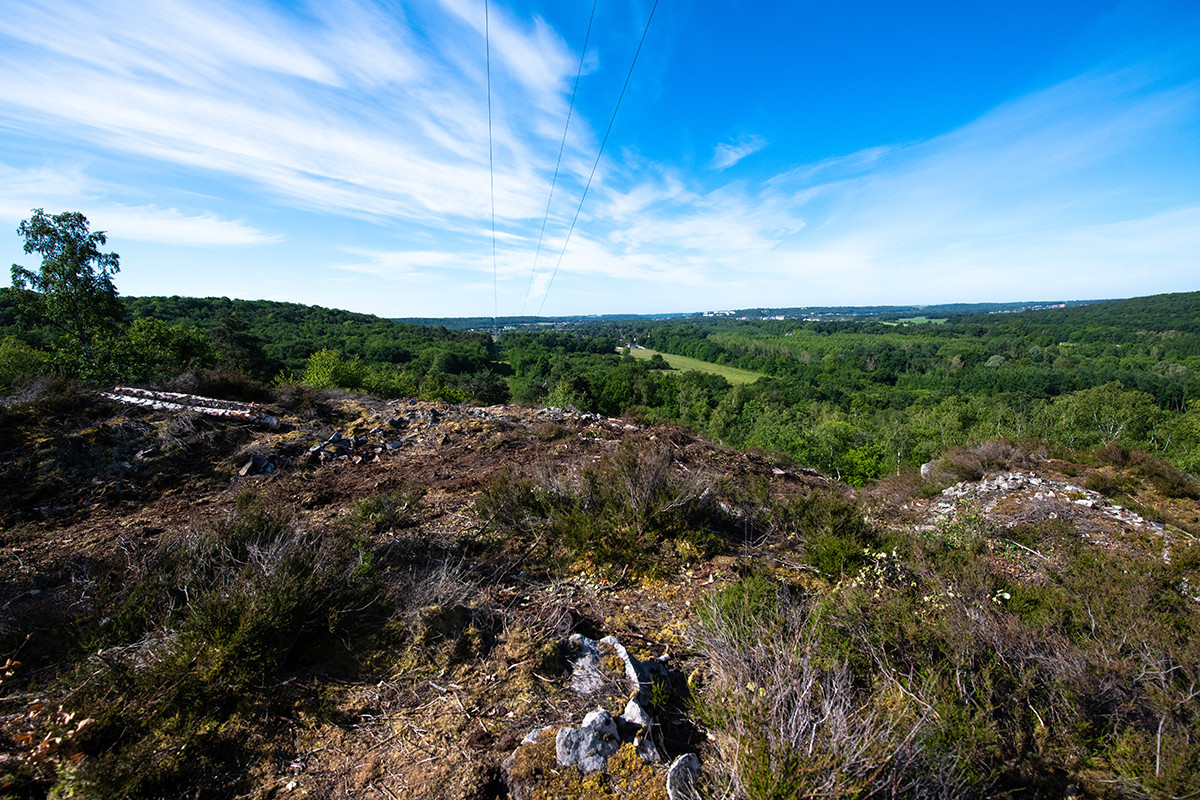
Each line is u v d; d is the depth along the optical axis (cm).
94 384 766
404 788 183
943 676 240
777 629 246
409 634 265
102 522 441
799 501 501
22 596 305
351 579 291
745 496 535
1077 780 198
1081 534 552
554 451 693
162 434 598
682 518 430
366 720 215
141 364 1132
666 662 266
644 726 207
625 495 453
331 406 830
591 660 253
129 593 287
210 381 792
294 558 300
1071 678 236
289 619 244
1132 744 203
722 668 236
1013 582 378
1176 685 239
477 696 229
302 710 218
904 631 263
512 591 328
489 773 189
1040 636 272
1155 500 701
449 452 686
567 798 177
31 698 213
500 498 449
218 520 388
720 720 204
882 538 433
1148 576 346
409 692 231
